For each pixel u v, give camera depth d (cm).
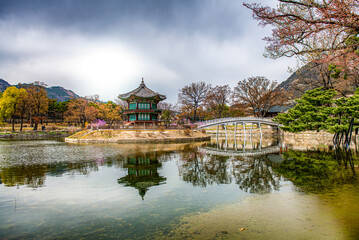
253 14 789
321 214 816
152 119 6625
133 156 2466
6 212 898
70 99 10362
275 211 864
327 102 3362
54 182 1362
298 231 691
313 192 1080
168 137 4947
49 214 873
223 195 1088
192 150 3091
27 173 1611
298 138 5338
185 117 8769
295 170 1633
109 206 957
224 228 724
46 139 5375
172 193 1134
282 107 7725
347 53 736
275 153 2672
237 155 2555
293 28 738
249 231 698
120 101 10175
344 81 3459
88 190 1198
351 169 1596
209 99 7738
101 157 2384
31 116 7881
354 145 3294
